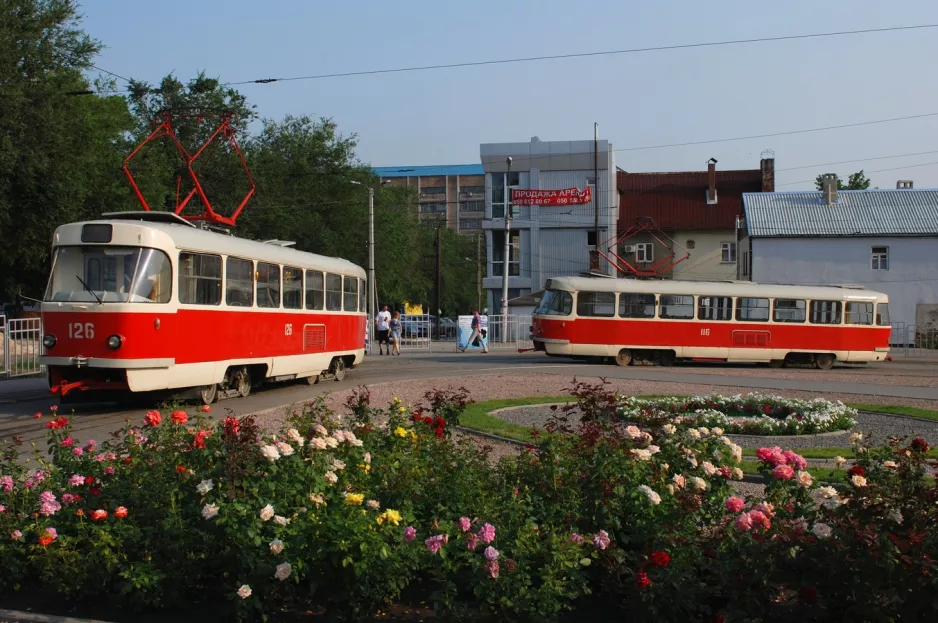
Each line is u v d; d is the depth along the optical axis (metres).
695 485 6.51
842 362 35.38
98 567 6.25
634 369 30.06
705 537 6.02
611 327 32.28
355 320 25.81
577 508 6.46
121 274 15.55
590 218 59.47
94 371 15.64
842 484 6.25
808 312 33.66
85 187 36.94
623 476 6.49
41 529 6.42
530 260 60.12
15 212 32.69
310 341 22.19
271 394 20.19
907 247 50.97
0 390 21.02
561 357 36.56
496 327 45.41
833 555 5.46
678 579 5.56
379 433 8.17
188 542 6.23
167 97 55.06
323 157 62.75
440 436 8.27
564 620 6.00
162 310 15.81
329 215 62.19
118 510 6.37
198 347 16.89
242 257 18.64
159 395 16.94
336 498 6.37
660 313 32.66
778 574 5.64
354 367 30.36
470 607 5.89
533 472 7.00
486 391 21.64
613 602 6.13
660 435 7.47
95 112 45.94
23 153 31.41
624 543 6.28
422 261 90.88
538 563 5.84
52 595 6.55
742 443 14.34
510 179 60.31
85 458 7.30
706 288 33.06
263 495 6.21
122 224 15.70
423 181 133.12
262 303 19.61
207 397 17.70
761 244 52.16
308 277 22.23
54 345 15.45
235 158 55.19
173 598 6.18
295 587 6.25
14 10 32.72
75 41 34.72
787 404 17.73
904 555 5.24
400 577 6.09
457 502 6.88
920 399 21.31
